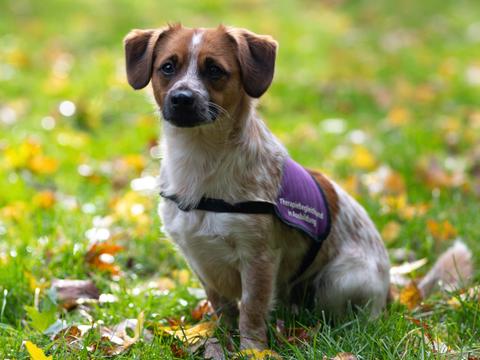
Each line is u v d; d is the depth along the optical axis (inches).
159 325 225.6
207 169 205.3
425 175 356.2
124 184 349.4
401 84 539.5
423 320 225.3
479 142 421.1
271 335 212.4
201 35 208.8
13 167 356.8
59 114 443.2
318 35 711.7
